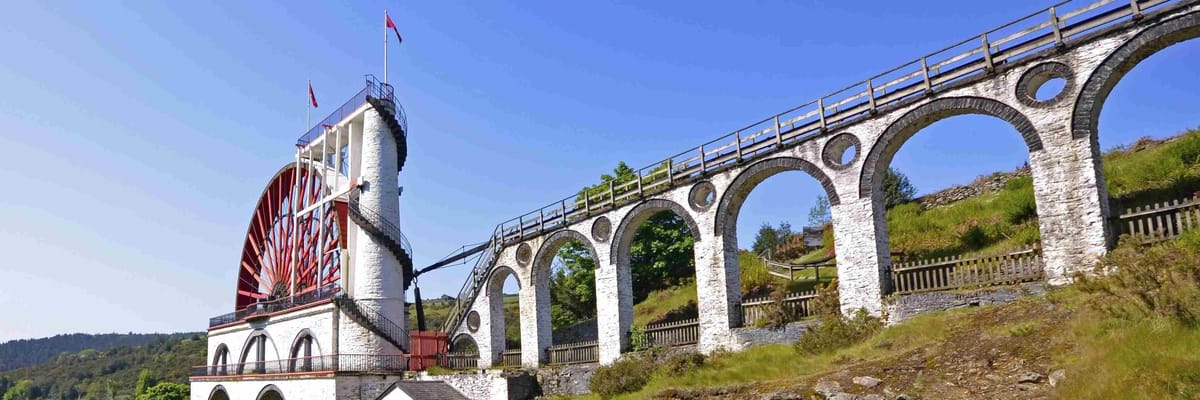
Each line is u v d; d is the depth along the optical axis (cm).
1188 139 2702
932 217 3622
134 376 16150
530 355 3684
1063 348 1585
